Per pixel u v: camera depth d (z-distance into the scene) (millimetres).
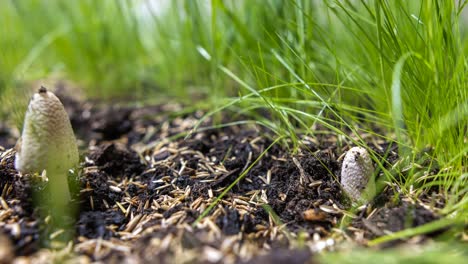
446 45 239
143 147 304
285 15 290
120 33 395
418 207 214
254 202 236
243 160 270
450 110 236
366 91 263
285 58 281
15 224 210
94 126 349
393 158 252
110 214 229
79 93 422
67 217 217
